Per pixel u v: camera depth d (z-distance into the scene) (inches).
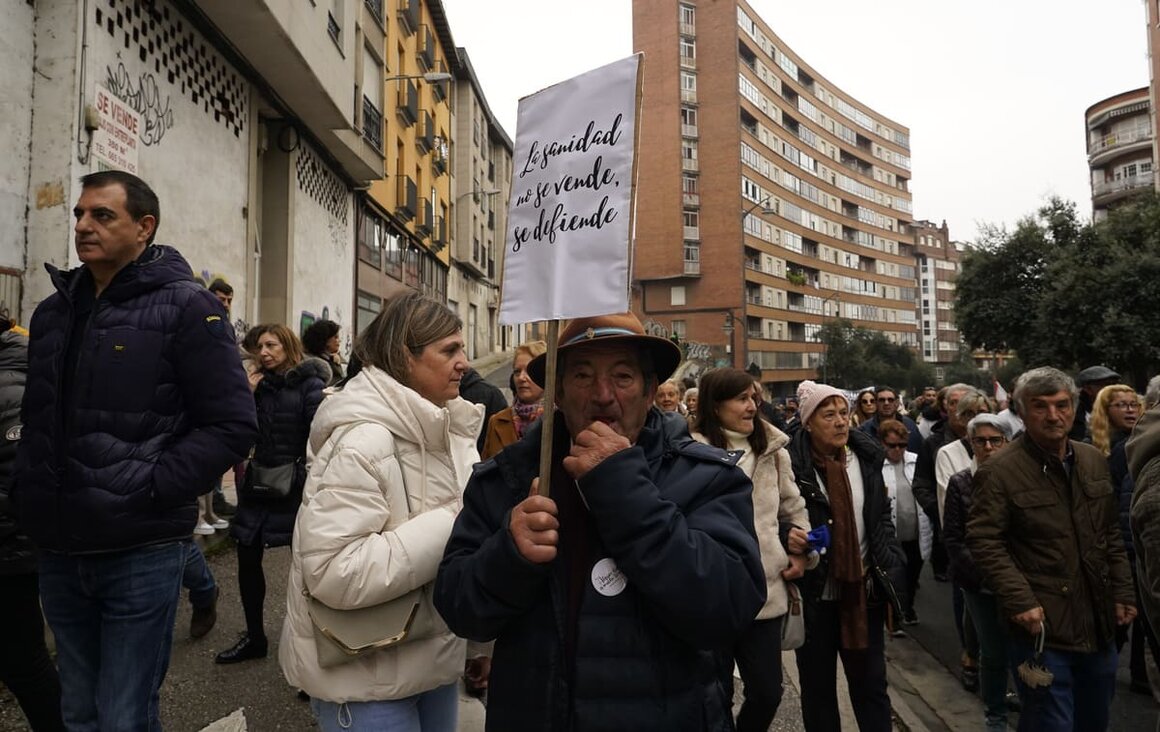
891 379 2373.3
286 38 342.6
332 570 75.4
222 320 96.6
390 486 81.1
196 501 96.9
